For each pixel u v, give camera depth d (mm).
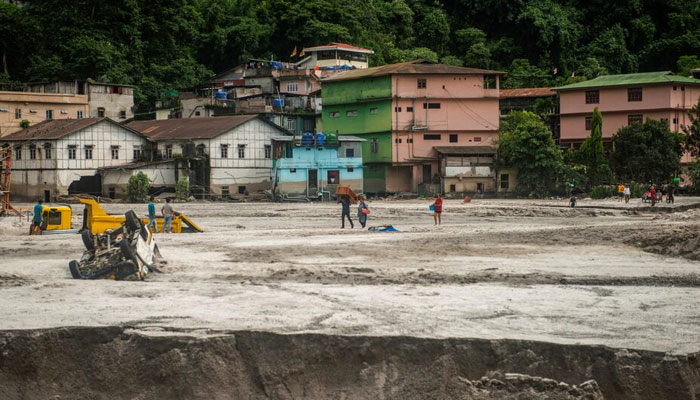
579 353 11367
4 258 23375
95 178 70250
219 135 70438
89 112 83000
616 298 15125
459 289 16297
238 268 20453
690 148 73000
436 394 11242
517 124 75875
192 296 15266
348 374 11656
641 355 11172
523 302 14680
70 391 11688
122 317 13102
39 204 33375
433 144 74688
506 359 11531
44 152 69000
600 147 72875
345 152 71625
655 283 17766
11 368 11820
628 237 27250
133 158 72875
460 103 74938
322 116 79625
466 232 31875
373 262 21844
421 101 74188
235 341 11914
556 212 48500
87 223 30938
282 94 85438
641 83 77938
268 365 11742
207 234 31672
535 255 23359
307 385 11602
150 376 11586
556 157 70625
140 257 18938
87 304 14328
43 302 14523
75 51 86562
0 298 14961
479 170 72750
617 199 64812
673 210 49594
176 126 76188
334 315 13383
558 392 10820
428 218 44812
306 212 50562
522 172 71562
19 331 12102
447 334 11992
